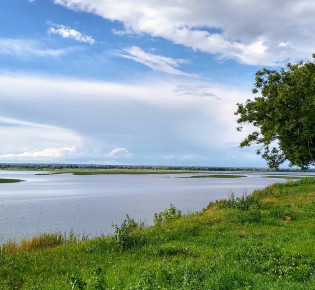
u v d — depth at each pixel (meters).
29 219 26.08
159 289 6.56
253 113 22.97
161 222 18.27
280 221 15.28
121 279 7.51
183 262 8.77
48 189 60.06
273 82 22.70
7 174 148.75
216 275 7.26
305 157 20.08
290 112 19.98
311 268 8.16
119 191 55.12
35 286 7.33
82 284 6.68
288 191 28.55
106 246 11.25
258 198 24.78
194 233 13.21
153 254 10.22
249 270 8.12
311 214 16.70
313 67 21.52
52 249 11.44
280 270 8.08
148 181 93.81
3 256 10.17
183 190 56.91
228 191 54.25
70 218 26.52
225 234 12.84
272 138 21.31
